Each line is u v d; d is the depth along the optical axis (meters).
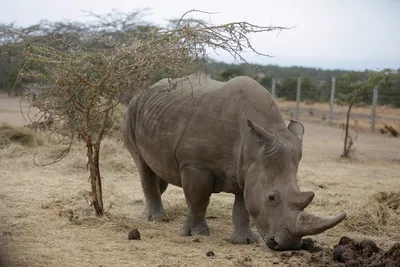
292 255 6.59
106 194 10.64
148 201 9.15
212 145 7.49
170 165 8.07
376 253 6.62
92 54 7.99
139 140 8.70
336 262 6.45
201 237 7.79
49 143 15.35
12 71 24.97
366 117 35.88
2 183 11.27
